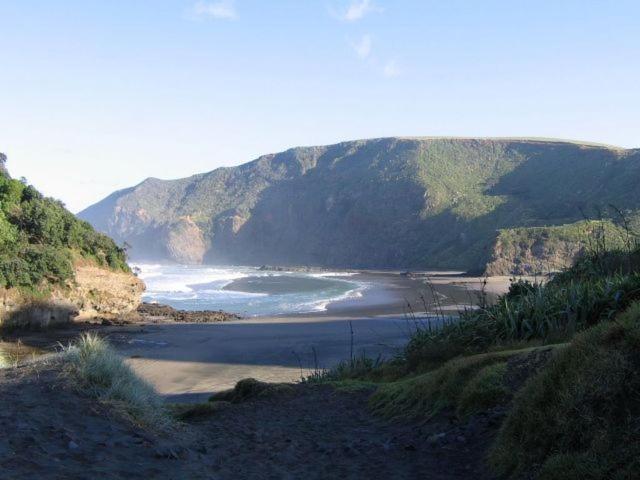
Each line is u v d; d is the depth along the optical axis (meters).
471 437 6.45
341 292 74.56
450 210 177.50
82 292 42.91
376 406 9.54
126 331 37.97
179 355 28.75
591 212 130.12
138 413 6.29
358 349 28.66
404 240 182.38
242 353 29.16
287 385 12.98
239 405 11.16
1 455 4.25
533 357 7.32
